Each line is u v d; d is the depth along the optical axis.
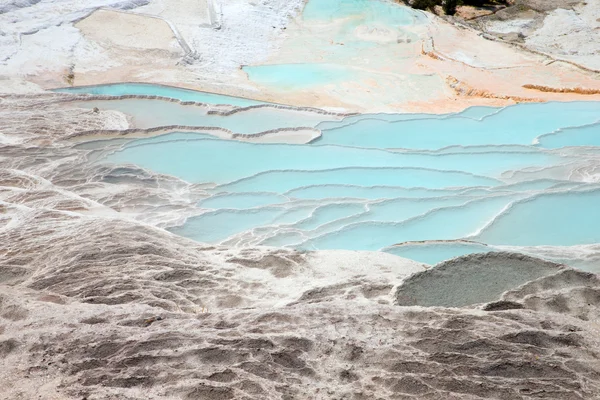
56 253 8.16
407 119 17.62
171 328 5.26
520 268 6.58
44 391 4.26
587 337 4.90
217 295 6.94
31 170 13.68
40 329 5.23
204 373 4.46
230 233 11.00
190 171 14.16
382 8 27.92
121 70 21.70
